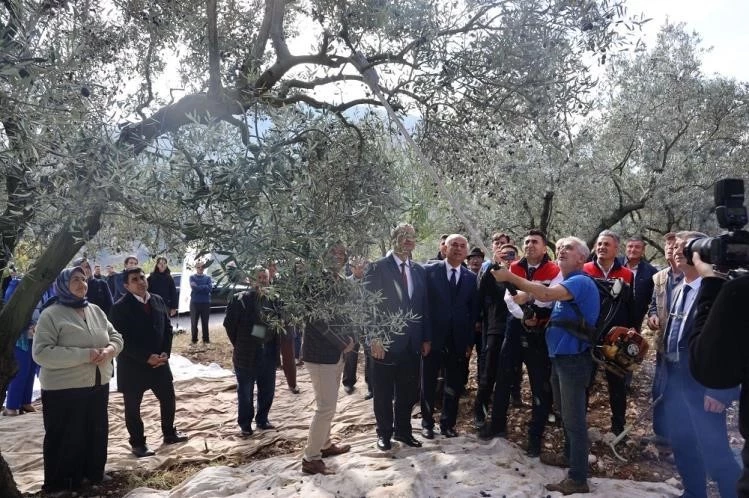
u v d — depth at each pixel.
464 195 4.75
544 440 5.76
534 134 4.34
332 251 3.29
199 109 3.70
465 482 4.70
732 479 3.92
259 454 6.05
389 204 3.67
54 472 5.05
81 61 3.31
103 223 3.56
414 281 5.62
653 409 5.53
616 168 11.62
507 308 5.90
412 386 5.66
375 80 3.70
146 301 6.11
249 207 2.88
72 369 5.00
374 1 3.60
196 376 9.36
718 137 12.58
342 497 4.55
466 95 3.87
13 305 3.73
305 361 5.05
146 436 6.73
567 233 12.07
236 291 3.06
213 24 3.68
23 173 2.98
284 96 4.11
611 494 4.48
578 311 4.50
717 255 2.54
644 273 6.62
